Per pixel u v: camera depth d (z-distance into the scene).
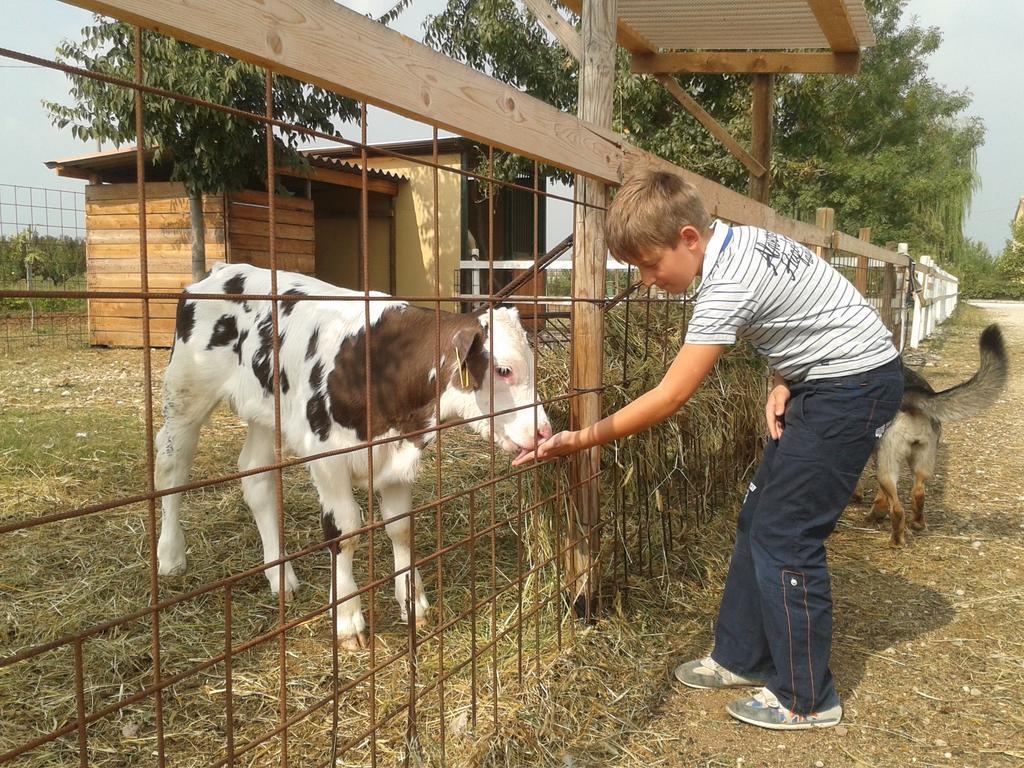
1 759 1.09
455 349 2.82
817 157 17.05
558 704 2.55
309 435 3.02
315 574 3.62
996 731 2.55
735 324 2.27
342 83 1.54
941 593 3.64
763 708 2.59
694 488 4.14
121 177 11.78
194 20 1.21
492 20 12.05
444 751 2.18
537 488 3.03
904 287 11.52
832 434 2.39
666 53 5.54
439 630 2.12
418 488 4.78
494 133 2.07
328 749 2.28
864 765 2.38
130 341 10.94
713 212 3.53
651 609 3.33
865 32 4.86
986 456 6.50
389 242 13.98
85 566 3.58
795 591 2.49
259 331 3.35
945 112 26.83
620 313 3.89
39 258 13.20
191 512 4.33
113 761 2.25
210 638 2.99
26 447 5.43
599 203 2.86
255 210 10.49
